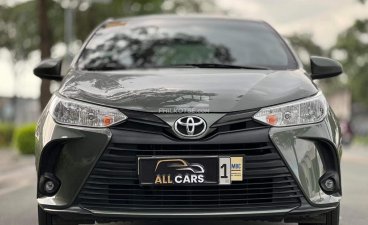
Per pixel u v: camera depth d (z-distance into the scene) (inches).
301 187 142.9
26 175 399.2
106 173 142.3
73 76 169.0
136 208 141.7
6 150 740.7
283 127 143.1
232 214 140.9
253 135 140.6
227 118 141.2
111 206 142.7
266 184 142.4
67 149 145.3
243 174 140.7
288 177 142.5
